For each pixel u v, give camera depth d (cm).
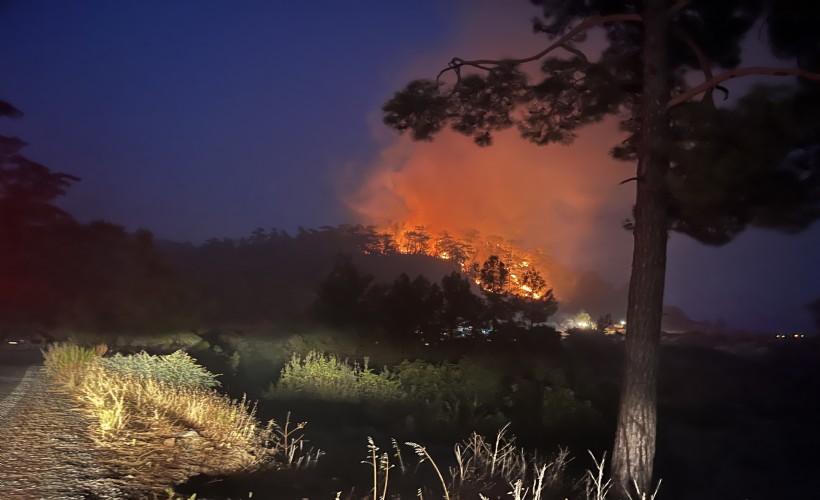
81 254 3278
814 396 2538
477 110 1484
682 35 1235
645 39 1169
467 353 2452
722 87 1206
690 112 1122
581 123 1479
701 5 1258
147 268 2988
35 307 3119
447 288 2898
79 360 1492
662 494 1248
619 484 1069
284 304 6912
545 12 1473
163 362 1401
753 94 1017
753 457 1591
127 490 662
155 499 642
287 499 714
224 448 893
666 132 1126
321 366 1833
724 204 1114
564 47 1338
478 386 1825
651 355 1092
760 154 1041
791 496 1315
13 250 3297
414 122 1490
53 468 705
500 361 2103
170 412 1040
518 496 761
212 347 2572
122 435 862
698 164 1080
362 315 2695
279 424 1260
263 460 888
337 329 2517
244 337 2697
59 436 840
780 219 1129
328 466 942
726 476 1415
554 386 1855
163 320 2778
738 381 2800
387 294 2842
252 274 12738
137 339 2612
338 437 1205
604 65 1323
